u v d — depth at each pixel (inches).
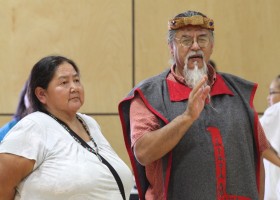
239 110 162.2
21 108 191.5
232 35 354.6
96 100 350.9
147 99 160.2
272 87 294.5
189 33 160.6
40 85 167.5
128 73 352.2
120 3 354.9
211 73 166.7
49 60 168.9
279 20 355.9
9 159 151.9
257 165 164.6
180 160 154.8
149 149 150.0
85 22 354.0
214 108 160.4
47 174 152.9
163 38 352.8
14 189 155.4
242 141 157.6
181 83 163.3
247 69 353.7
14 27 352.5
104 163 162.2
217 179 152.3
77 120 175.6
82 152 159.9
